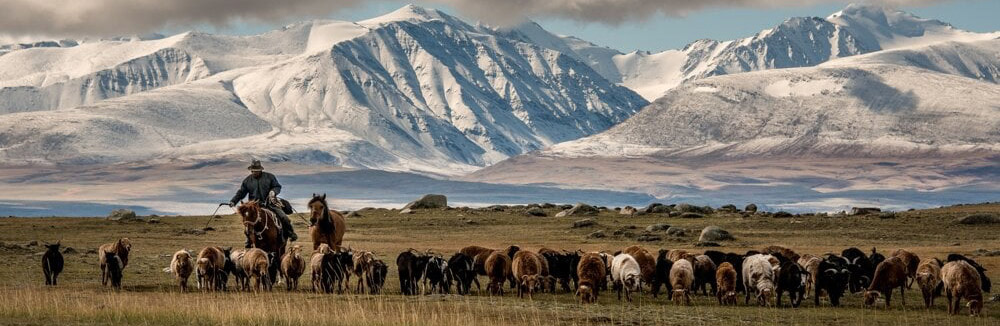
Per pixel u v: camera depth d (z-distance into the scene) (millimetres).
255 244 37469
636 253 37000
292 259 36531
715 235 67500
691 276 34438
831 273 33875
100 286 37500
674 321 29266
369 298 33438
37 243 60219
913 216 85375
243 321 27609
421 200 107812
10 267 46219
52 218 91188
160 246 61875
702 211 96688
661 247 63281
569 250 60344
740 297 36719
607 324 28688
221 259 36031
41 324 26641
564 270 38531
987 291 38031
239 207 37469
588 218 88500
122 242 39156
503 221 87812
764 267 33844
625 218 90688
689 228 74688
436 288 37375
